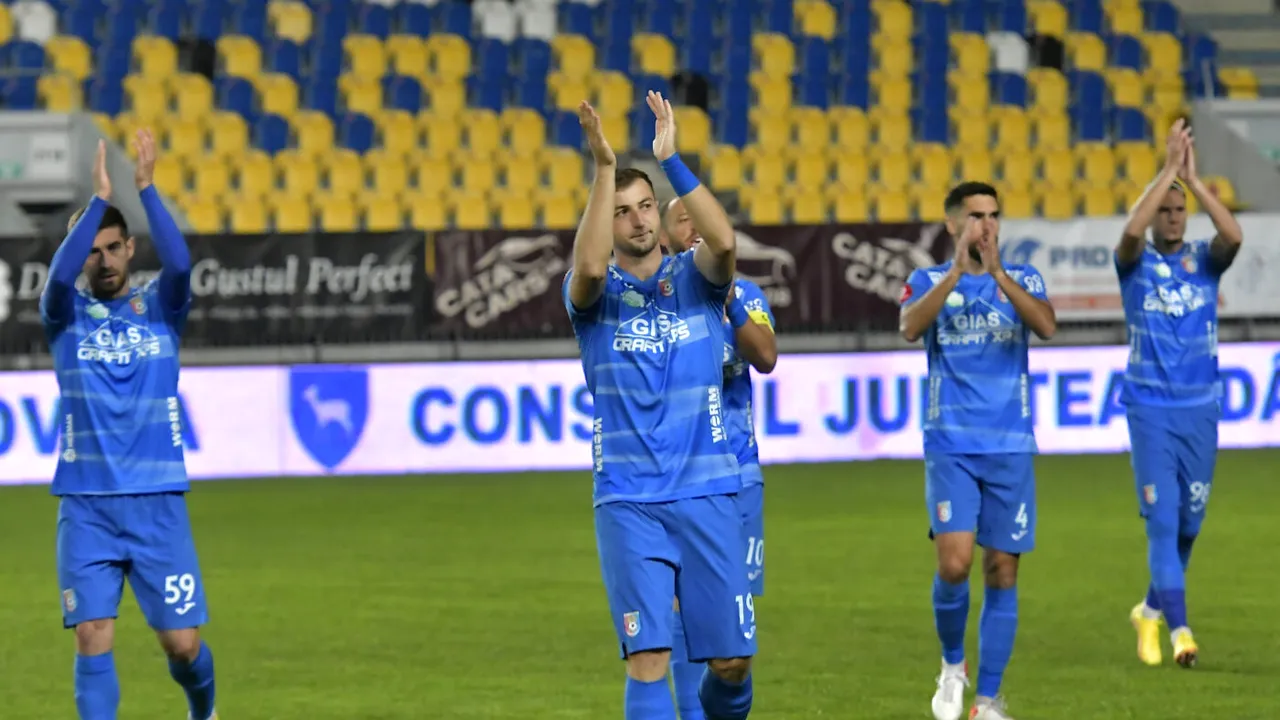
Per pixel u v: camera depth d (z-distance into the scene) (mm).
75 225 20297
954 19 87562
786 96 81938
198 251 56969
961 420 23344
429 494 52344
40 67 80250
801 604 32875
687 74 81188
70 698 25906
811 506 47875
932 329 23750
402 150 77625
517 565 38531
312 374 58000
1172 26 88625
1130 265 27297
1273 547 39531
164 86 78938
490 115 78688
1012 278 23953
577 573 37344
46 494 53781
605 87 81312
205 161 74562
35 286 56688
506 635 30328
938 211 74625
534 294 58312
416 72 82750
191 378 57500
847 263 59125
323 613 32750
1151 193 26750
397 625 31406
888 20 86750
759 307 20781
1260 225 60594
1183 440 27062
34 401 56594
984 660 23016
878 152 78125
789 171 77500
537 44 83312
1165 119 81125
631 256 18000
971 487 23234
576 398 58906
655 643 17297
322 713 24375
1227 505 46938
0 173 67062
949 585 23234
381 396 58250
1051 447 60594
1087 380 60656
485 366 58500
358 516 47406
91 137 69000
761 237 58781
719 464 17875
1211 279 27281
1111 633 29828
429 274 57875
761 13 86875
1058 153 78188
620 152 72875
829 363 59469
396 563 39031
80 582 19969
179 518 20453
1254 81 84938
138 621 32875
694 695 20766
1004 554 23203
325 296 57438
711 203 17375
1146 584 34906
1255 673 26219
